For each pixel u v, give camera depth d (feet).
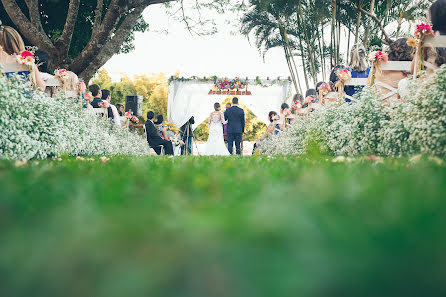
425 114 11.98
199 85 61.31
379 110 16.96
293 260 1.55
